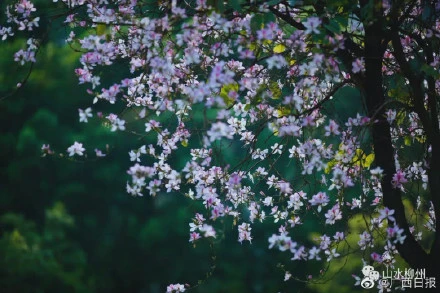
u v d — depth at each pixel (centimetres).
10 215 2406
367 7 579
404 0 614
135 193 580
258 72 652
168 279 2703
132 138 2602
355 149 604
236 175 614
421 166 683
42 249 2416
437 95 669
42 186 2645
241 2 609
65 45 2614
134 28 628
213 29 599
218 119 551
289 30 643
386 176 611
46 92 2639
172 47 609
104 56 606
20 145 2573
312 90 595
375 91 616
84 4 656
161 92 604
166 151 636
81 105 2669
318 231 2125
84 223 2719
